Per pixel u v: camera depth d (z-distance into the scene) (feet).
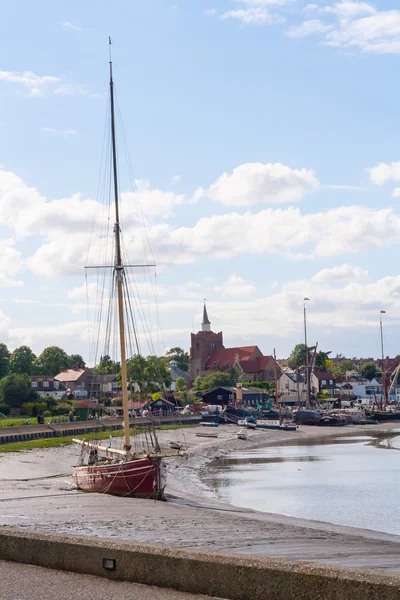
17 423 414.00
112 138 175.83
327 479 204.74
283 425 490.08
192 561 33.45
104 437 346.54
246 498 164.04
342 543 85.71
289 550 75.41
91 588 33.71
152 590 33.58
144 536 83.15
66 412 513.86
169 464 252.62
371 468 236.63
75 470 157.48
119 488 144.77
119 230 174.19
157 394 540.52
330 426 547.49
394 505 151.43
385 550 77.92
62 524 93.50
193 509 128.98
